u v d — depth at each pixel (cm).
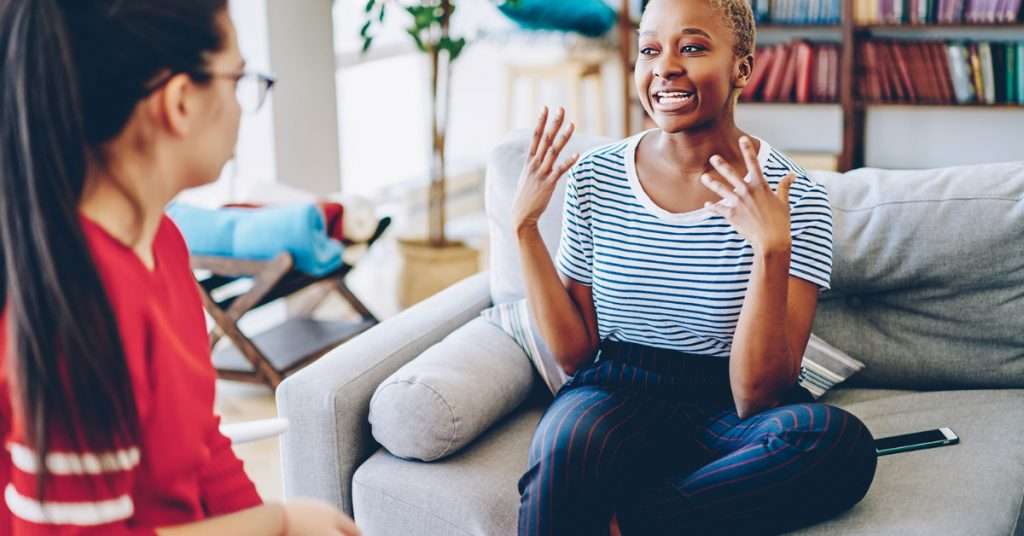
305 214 311
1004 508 167
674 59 173
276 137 407
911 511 166
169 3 99
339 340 347
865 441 164
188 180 108
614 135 572
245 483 131
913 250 207
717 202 172
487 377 198
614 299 185
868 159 512
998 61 463
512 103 540
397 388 188
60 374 95
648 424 176
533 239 185
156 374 106
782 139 533
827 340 215
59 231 95
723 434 175
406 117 553
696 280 178
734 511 163
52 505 97
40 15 94
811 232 176
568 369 193
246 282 425
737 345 168
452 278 416
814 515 164
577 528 166
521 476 184
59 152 95
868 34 494
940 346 211
